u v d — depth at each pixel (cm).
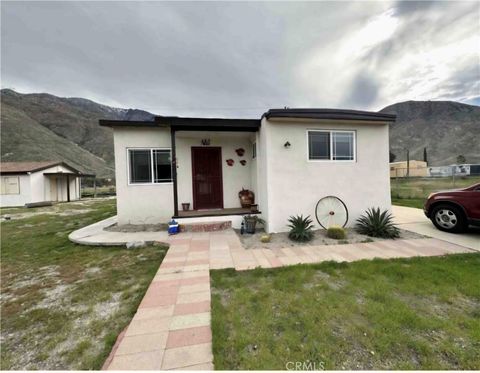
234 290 269
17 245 492
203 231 536
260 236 503
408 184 1343
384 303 231
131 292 276
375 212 522
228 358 168
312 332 191
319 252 390
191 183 661
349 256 368
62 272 342
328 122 543
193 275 308
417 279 280
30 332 210
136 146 624
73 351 185
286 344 180
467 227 481
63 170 1747
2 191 1428
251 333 193
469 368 156
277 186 529
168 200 643
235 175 689
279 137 528
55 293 280
